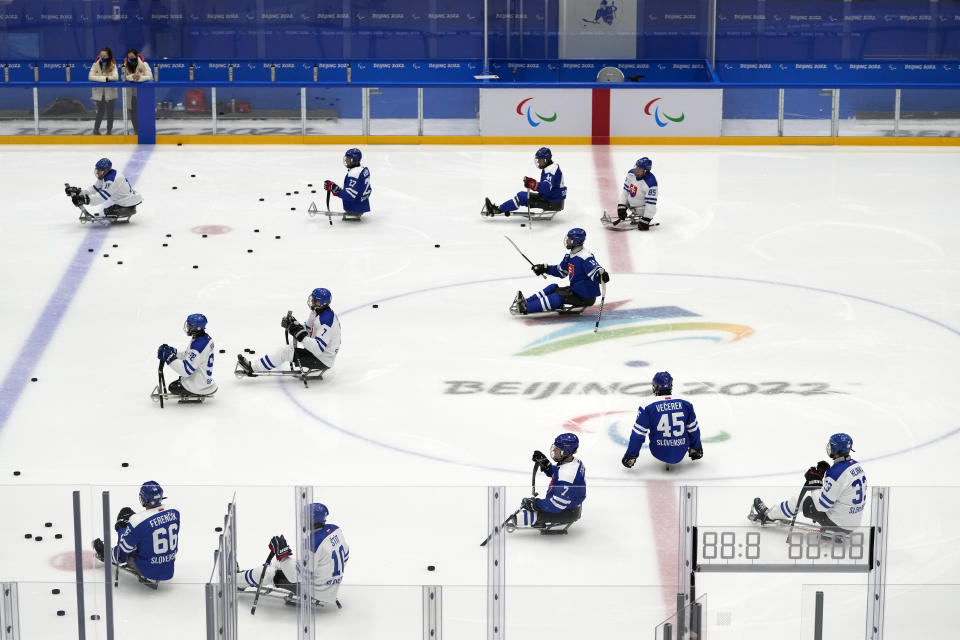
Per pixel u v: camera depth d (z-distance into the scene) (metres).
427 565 19.86
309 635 19.05
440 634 18.77
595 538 20.52
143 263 39.84
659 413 25.55
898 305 36.38
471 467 26.31
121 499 20.28
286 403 29.62
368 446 27.33
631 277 38.81
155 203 46.44
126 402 29.67
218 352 32.66
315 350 30.25
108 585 18.73
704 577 19.64
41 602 18.55
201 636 18.84
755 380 30.89
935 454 26.95
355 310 35.91
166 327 34.53
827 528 19.34
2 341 33.38
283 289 37.59
